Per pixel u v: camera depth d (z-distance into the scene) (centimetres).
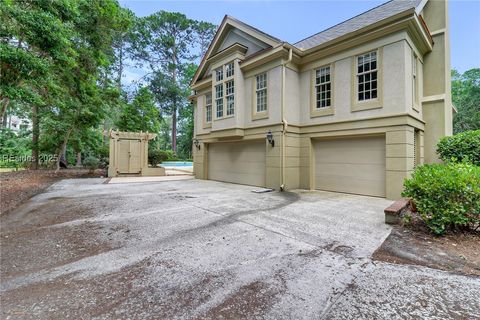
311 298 238
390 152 727
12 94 711
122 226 473
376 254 339
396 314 213
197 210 604
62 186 1024
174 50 3416
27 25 671
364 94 796
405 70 699
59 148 1673
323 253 344
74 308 222
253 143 1066
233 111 1067
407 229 439
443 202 396
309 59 938
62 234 426
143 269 298
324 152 926
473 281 265
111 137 1426
